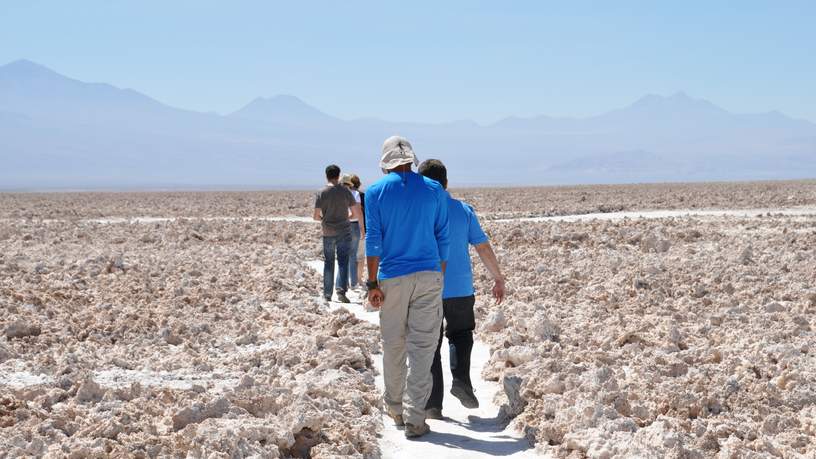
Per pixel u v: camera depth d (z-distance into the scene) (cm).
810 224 2173
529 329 928
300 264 1638
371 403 712
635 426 594
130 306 1083
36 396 675
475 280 1355
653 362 776
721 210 3067
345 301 1281
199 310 1093
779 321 975
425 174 692
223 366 815
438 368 694
